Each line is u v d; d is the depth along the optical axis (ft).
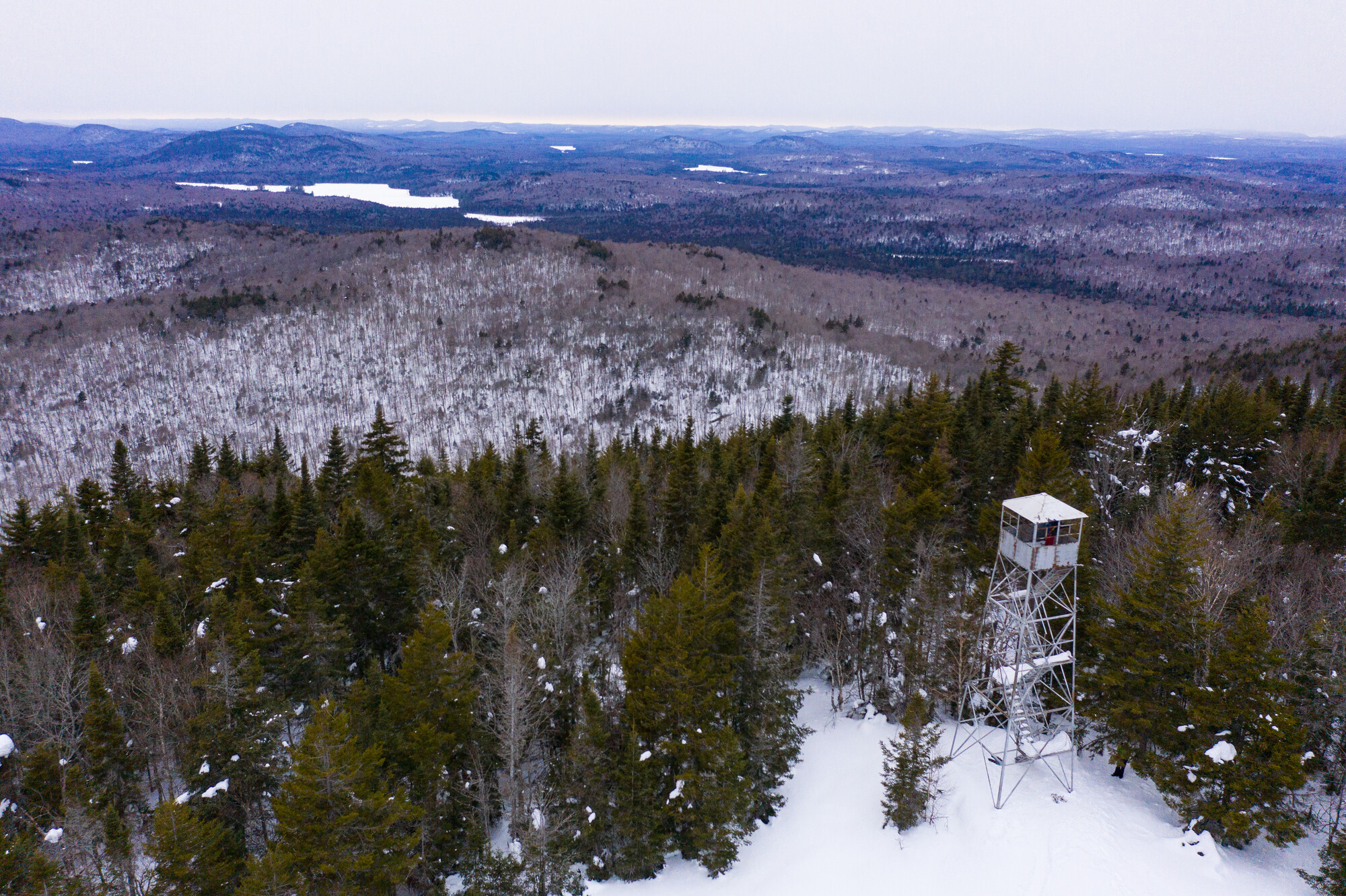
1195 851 88.22
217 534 158.61
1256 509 163.73
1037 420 206.49
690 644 108.78
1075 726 111.86
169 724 110.63
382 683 116.47
